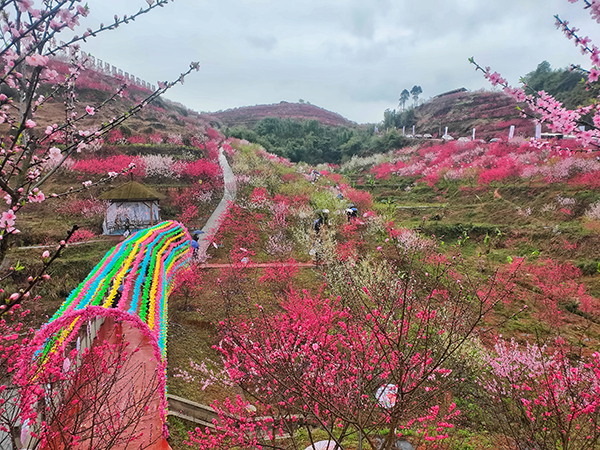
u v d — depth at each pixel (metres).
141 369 7.23
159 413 6.16
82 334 7.05
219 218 22.00
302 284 13.92
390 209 25.02
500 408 7.07
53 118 29.47
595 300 13.70
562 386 5.66
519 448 5.16
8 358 4.45
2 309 2.56
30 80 2.93
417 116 90.12
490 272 15.65
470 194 27.91
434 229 21.86
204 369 8.52
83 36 3.07
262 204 24.62
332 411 4.06
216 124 77.38
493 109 68.50
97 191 22.39
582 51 3.71
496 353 9.38
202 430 7.03
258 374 5.13
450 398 7.88
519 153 32.34
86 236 16.80
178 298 12.52
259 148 49.44
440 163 38.88
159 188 25.28
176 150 31.89
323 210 19.59
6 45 2.76
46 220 18.09
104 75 43.31
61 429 4.18
